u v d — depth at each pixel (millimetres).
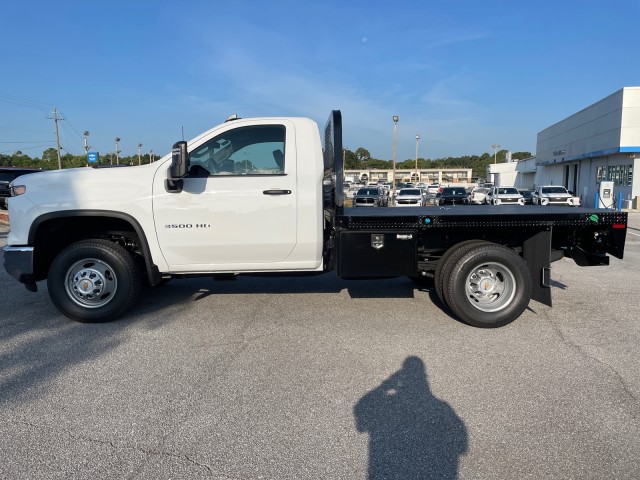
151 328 5219
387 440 3072
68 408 3473
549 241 5219
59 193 5086
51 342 4789
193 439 3082
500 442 3045
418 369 4141
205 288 7031
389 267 5141
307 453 2934
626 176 31281
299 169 5184
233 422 3289
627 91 29141
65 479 2684
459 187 33750
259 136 5215
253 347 4664
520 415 3369
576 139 38312
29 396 3652
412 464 2828
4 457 2883
